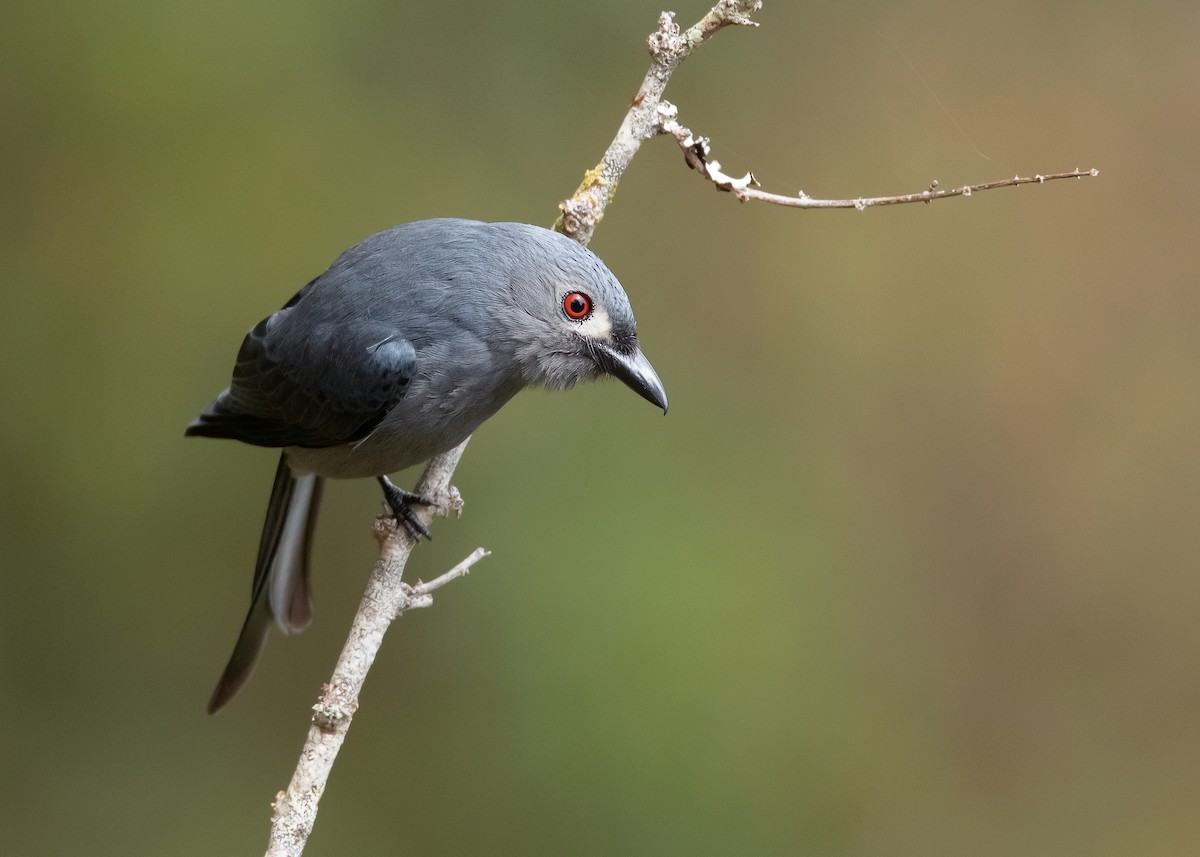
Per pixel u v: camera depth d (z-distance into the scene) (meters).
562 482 12.79
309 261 13.32
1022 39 14.78
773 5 14.59
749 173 7.39
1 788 12.16
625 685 11.96
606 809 11.67
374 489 12.75
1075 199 14.48
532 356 8.04
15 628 12.50
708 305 14.08
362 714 12.30
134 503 12.70
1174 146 14.51
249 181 13.43
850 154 14.52
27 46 13.21
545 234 8.07
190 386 12.90
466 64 14.12
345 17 13.90
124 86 13.27
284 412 8.42
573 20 14.28
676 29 8.03
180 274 13.09
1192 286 14.20
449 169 13.82
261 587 9.09
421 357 7.92
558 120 14.09
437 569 12.45
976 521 13.88
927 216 14.48
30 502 12.66
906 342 14.23
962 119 14.59
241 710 12.55
